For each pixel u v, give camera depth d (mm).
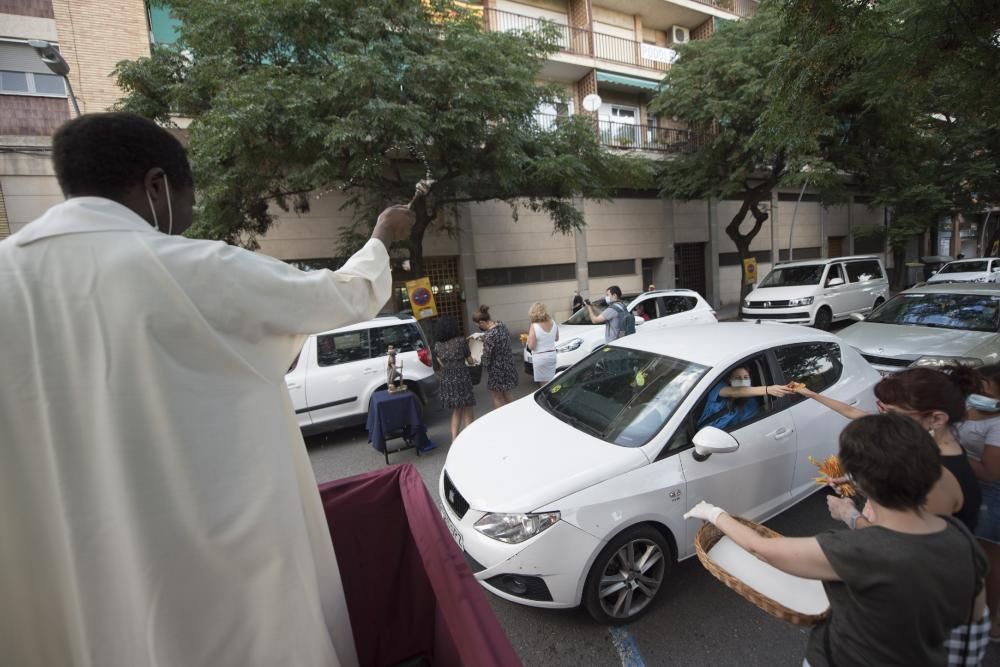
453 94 7375
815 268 12406
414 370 6598
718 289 18719
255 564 916
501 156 8086
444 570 1389
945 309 6211
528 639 2672
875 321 6715
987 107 5535
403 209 1264
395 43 7488
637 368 3566
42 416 809
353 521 1870
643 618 2766
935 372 1985
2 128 9055
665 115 14602
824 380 3633
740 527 1600
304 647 976
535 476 2750
